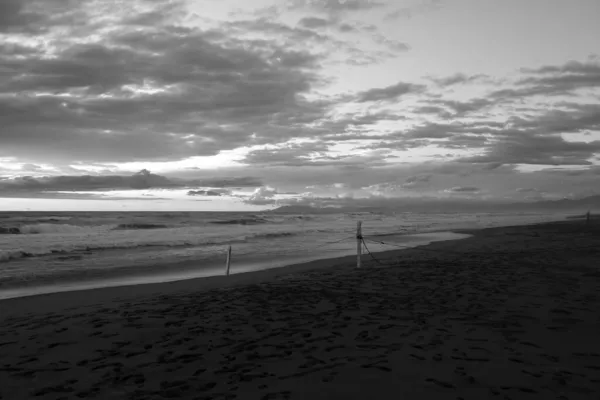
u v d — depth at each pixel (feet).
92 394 11.30
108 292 30.86
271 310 20.93
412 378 11.94
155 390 11.50
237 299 23.90
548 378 11.80
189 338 16.34
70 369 13.24
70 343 16.01
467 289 25.29
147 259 53.98
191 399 10.85
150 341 16.07
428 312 19.77
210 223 157.89
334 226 148.25
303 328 17.49
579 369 12.47
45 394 11.36
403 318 18.76
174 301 23.82
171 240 80.23
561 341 15.15
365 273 33.73
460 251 50.16
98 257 55.42
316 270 37.17
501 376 11.99
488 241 65.67
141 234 95.86
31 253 55.72
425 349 14.47
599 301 21.56
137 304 23.26
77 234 92.27
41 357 14.43
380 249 64.75
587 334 15.97
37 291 33.63
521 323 17.54
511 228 106.93
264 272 41.11
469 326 17.26
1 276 39.91
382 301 22.54
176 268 47.06
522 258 40.75
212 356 14.24
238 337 16.37
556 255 42.70
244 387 11.55
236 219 187.93
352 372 12.50
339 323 18.15
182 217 199.21
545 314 18.99
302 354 14.25
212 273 43.73
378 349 14.56
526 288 25.26
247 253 62.08
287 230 120.88
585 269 32.99
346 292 25.38
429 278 29.86
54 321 19.56
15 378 12.55
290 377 12.22
